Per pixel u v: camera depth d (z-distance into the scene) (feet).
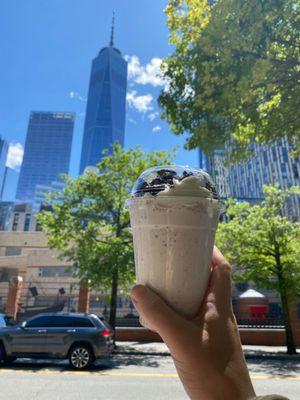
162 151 54.13
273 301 101.81
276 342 62.95
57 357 34.58
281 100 19.17
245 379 3.25
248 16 17.66
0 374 31.12
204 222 3.59
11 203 338.54
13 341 35.19
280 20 17.84
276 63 18.22
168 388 26.21
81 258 48.91
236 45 18.07
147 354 48.78
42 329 35.50
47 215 54.08
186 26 21.67
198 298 3.52
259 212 54.29
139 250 3.69
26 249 135.54
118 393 24.50
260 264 53.36
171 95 21.70
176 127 21.79
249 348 57.82
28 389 25.30
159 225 3.49
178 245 3.45
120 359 43.68
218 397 3.13
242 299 86.58
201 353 3.19
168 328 3.23
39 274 118.42
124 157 53.62
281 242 52.90
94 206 52.49
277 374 34.71
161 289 3.46
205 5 20.90
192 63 20.44
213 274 3.80
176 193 3.55
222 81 18.95
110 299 56.08
